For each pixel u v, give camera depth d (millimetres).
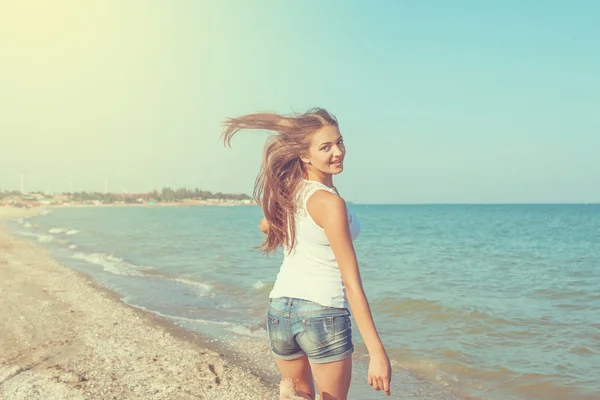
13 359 5656
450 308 8523
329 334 2219
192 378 5113
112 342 6395
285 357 2432
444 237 32625
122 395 4617
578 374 5270
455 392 4816
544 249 23656
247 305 9078
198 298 9773
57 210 111375
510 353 6023
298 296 2256
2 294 9836
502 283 12312
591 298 10062
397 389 4891
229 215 87125
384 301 9141
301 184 2340
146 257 17953
